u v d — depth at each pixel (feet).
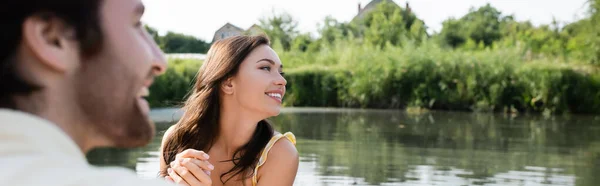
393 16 123.44
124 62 1.71
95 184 1.47
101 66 1.68
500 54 80.48
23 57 1.60
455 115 70.69
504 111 77.87
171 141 7.82
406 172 28.81
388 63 83.71
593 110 75.72
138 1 1.77
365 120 60.70
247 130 7.45
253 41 7.45
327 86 86.69
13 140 1.46
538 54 88.63
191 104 7.68
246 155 7.47
